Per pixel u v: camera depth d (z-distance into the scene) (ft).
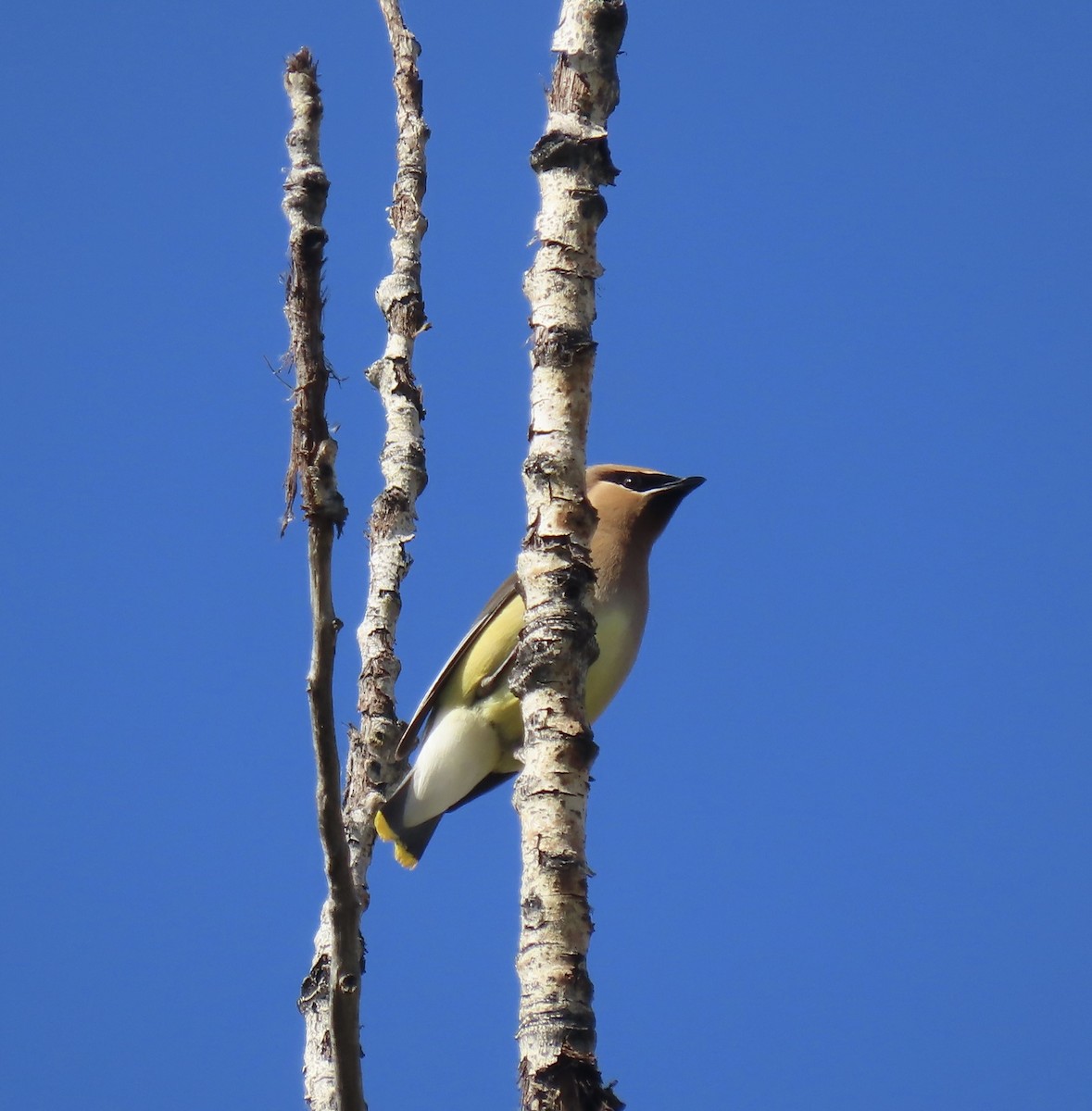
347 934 26.94
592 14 31.42
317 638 26.66
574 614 27.14
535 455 28.45
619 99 31.40
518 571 28.07
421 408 39.73
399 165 40.86
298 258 26.81
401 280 40.16
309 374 26.78
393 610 37.35
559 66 31.30
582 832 25.55
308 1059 30.32
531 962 24.45
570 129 30.60
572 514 27.94
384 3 42.11
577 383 28.89
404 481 38.73
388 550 38.01
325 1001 30.73
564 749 26.04
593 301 29.76
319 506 26.58
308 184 27.20
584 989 24.26
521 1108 23.61
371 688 36.40
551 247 29.86
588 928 24.85
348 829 34.30
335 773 26.91
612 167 30.73
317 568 26.73
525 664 26.89
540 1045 23.68
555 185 30.35
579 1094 23.25
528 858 25.29
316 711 26.76
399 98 41.29
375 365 39.91
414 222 40.45
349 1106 26.55
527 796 25.80
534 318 29.58
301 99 27.94
